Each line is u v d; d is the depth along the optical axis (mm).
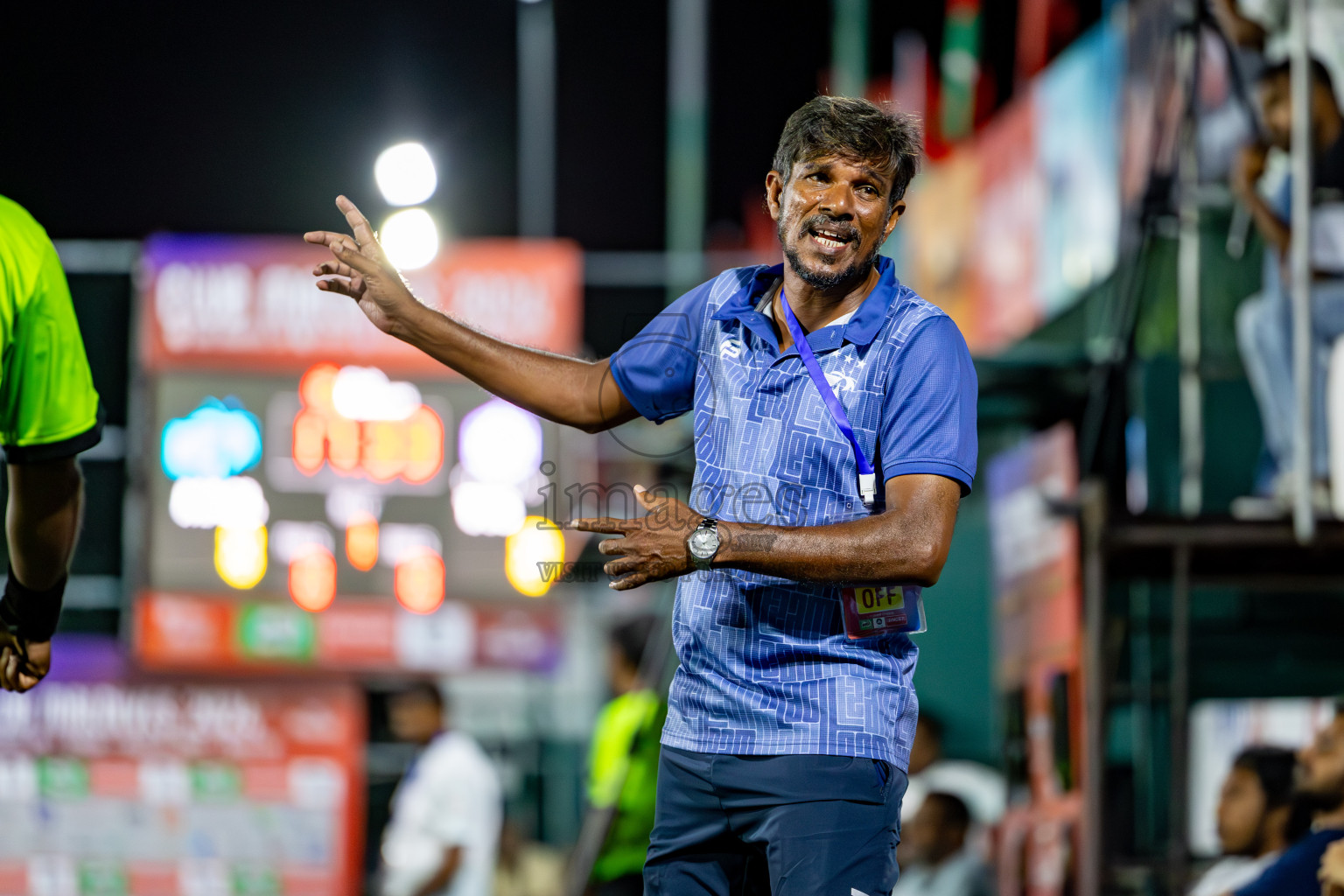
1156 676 10641
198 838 15680
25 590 5129
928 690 14828
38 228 4645
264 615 15742
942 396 4250
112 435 15992
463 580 15781
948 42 15445
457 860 13930
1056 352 12148
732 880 4535
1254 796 9961
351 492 15797
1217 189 10188
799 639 4285
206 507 15695
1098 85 11320
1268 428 10062
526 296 15367
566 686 16062
